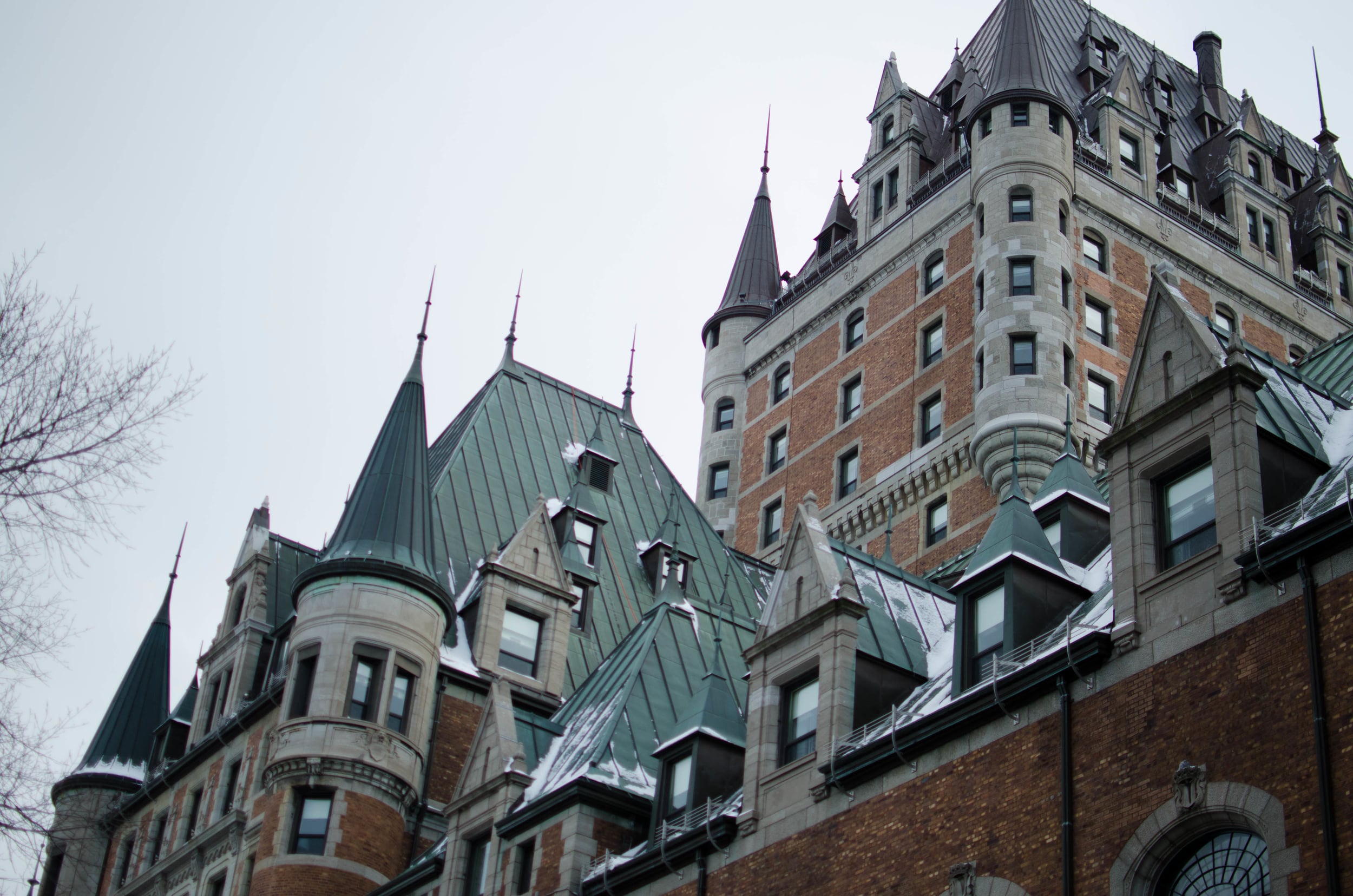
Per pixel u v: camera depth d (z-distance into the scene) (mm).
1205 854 22156
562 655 46938
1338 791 20609
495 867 34812
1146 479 25578
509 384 57156
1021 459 56156
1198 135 73125
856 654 29797
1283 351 66812
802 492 67688
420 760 43719
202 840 46656
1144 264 63906
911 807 26516
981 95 67125
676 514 55562
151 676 58625
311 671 44000
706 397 75938
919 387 63125
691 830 30375
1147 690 23641
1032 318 58406
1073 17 74375
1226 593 23156
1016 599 27391
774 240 80500
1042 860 23875
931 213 66625
